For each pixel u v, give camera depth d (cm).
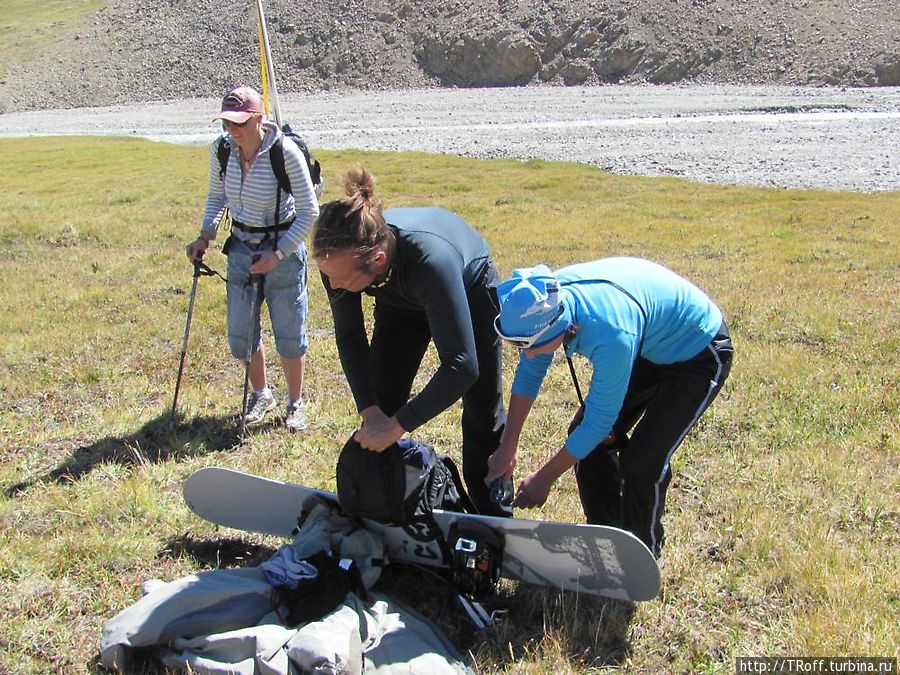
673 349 343
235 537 419
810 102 3166
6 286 902
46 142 2927
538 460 504
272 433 543
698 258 1055
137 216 1349
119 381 635
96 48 5391
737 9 4328
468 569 353
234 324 525
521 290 306
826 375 629
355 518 373
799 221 1306
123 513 434
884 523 427
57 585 374
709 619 358
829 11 4159
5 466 493
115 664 319
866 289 884
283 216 514
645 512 358
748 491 460
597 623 348
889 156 2030
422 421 330
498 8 4766
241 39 5106
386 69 4716
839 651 329
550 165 2022
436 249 326
